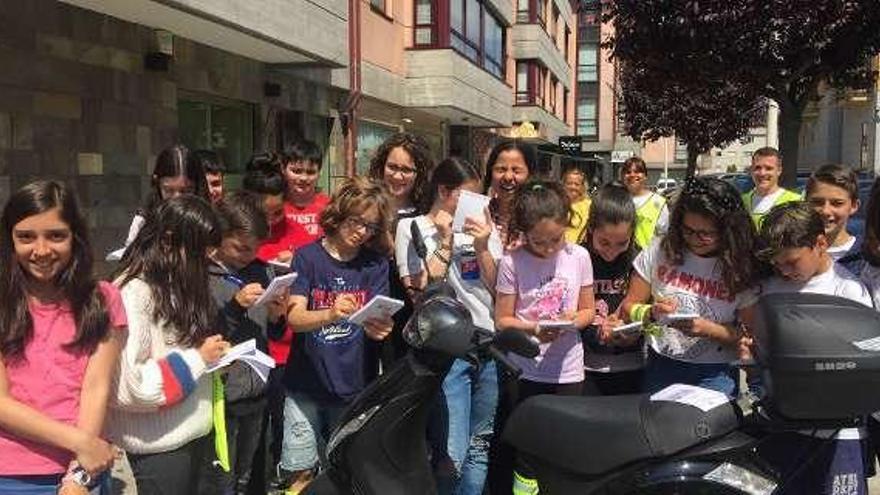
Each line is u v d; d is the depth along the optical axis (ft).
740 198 11.51
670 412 9.53
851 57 26.45
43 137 25.43
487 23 77.71
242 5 30.17
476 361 9.67
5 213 8.72
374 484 9.87
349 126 49.47
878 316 8.89
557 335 12.32
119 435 9.82
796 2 24.07
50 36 25.55
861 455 10.53
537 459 10.07
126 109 29.04
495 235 13.43
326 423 12.67
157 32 30.07
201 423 10.23
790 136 27.86
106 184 28.14
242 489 13.14
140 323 9.70
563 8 133.59
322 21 37.78
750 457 9.45
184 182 14.89
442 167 13.41
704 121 65.36
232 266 12.51
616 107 149.69
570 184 24.71
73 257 8.91
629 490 9.48
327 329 12.31
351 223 12.18
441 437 12.48
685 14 25.39
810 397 8.79
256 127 39.29
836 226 13.32
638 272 12.53
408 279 12.87
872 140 84.74
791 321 8.87
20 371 8.71
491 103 74.23
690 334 11.43
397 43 59.62
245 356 10.11
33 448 8.71
